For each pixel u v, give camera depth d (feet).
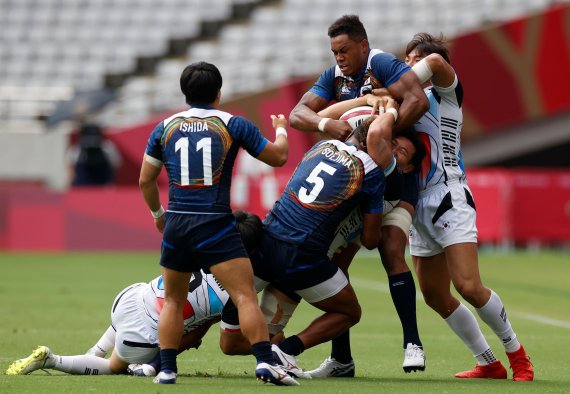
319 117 83.46
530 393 71.26
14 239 253.44
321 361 93.71
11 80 327.26
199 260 71.31
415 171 81.51
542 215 253.44
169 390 68.18
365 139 78.84
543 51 274.98
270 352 71.10
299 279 76.74
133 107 312.50
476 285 80.48
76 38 336.49
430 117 83.56
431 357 97.35
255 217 77.66
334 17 331.98
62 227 254.88
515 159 316.40
